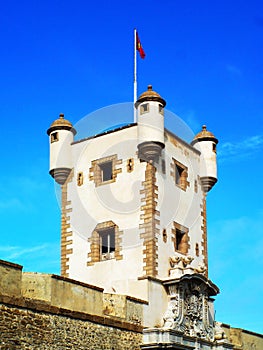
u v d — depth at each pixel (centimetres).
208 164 4859
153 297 3981
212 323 4403
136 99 4703
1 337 2819
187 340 3969
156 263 4119
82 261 4381
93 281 4291
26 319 2967
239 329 4941
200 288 4262
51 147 4653
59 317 3153
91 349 3309
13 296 2925
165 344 3712
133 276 4128
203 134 4934
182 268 4212
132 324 3684
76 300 3306
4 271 2908
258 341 5222
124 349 3566
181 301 4069
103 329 3438
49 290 3148
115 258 4241
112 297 3694
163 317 4003
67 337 3172
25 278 3175
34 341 2978
